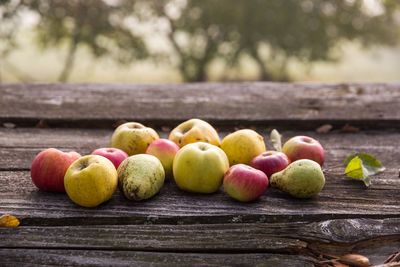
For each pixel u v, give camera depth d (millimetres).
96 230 869
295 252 860
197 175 934
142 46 4324
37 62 5246
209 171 934
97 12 3967
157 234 866
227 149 1013
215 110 1328
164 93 1416
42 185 941
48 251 839
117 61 4398
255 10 4379
